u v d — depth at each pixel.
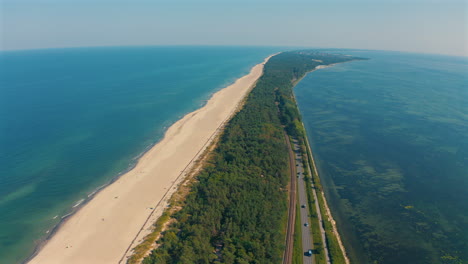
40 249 84.19
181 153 139.62
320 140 162.12
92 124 176.62
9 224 94.56
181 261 69.88
